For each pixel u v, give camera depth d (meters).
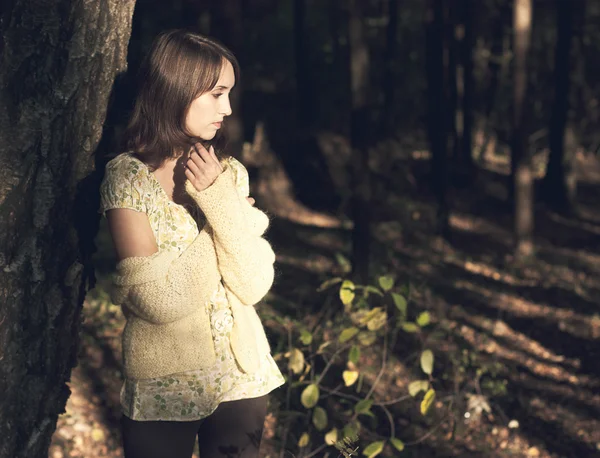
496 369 7.06
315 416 4.14
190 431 2.49
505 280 11.05
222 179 2.37
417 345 7.11
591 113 20.11
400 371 6.57
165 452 2.47
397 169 16.75
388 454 5.32
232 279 2.43
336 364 6.09
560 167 15.85
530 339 8.47
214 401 2.49
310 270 10.34
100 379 5.73
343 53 20.05
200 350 2.45
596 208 16.66
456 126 17.16
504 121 20.41
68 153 2.53
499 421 6.14
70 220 2.60
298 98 17.38
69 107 2.48
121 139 2.46
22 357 2.54
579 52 15.80
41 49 2.43
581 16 15.41
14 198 2.41
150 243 2.38
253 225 2.56
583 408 6.62
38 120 2.43
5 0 2.44
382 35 20.95
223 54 2.41
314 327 6.18
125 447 2.50
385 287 4.25
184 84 2.36
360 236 8.53
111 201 2.36
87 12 2.44
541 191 16.12
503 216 15.37
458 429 5.79
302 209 14.53
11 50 2.41
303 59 17.31
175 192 2.46
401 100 20.22
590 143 19.94
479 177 17.56
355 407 4.32
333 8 19.45
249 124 17.34
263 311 7.16
